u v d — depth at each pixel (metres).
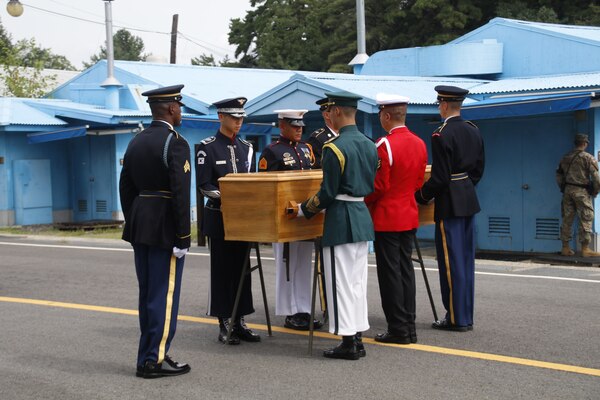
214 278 6.97
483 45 16.41
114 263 12.26
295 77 13.57
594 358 6.21
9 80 30.03
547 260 12.33
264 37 43.56
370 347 6.70
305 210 6.26
